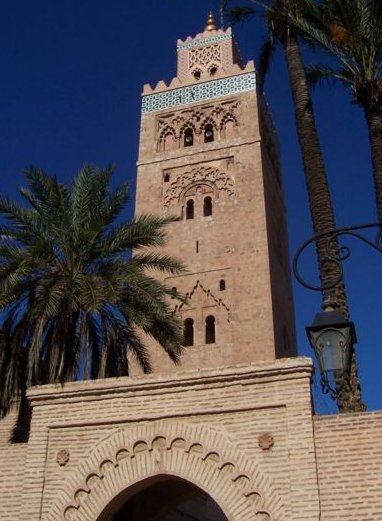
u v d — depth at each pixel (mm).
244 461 15344
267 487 14938
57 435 16984
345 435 14977
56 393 17344
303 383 15648
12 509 16578
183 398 16406
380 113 25062
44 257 24141
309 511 14375
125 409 16719
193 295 40531
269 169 47500
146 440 16266
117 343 24844
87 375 23516
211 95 48562
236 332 38562
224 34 52438
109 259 25281
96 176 26703
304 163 25781
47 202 25688
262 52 30953
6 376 22906
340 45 26047
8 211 24922
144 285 24297
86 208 25984
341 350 13430
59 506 16141
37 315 22484
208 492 15352
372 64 25609
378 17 25875
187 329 39781
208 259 41406
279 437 15352
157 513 19844
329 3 26094
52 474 16516
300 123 26531
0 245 23844
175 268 26641
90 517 15922
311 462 14797
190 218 43938
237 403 15922
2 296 22672
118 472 16188
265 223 41750
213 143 46125
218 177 44594
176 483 20141
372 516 14148
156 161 46875
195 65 51562
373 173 24359
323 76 27609
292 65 27734
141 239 25922
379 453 14625
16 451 17297
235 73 48719
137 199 45594
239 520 14852
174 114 48844
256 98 47062
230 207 43000
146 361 25328
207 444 15797
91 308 21766
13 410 27797
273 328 38281
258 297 39281
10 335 23406
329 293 22203
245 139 45375
